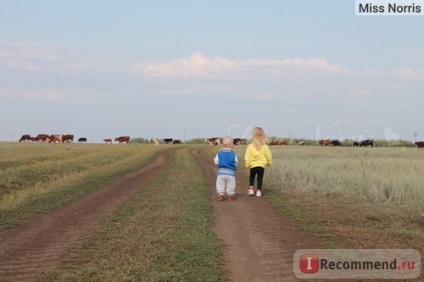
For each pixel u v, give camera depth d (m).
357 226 11.36
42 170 24.42
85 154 40.16
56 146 54.56
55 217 12.96
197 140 98.56
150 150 50.84
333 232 10.73
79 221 12.36
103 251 9.28
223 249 9.47
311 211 13.16
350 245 9.63
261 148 16.03
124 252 9.15
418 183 15.23
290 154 36.91
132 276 7.71
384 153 38.94
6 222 12.16
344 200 14.84
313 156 34.75
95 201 15.52
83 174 23.41
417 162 23.53
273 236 10.55
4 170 24.00
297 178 19.33
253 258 8.91
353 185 16.66
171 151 51.19
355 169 20.81
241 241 10.14
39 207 14.29
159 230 10.84
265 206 14.27
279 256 9.03
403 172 18.53
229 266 8.45
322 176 18.56
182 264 8.41
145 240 9.98
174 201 14.88
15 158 32.69
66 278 7.81
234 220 12.28
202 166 29.80
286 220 12.17
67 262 8.76
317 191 16.69
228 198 15.57
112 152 43.75
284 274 8.06
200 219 12.13
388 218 12.20
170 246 9.50
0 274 8.17
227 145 15.51
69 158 35.44
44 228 11.62
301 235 10.57
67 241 10.29
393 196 14.74
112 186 19.36
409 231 10.77
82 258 8.97
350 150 45.38
